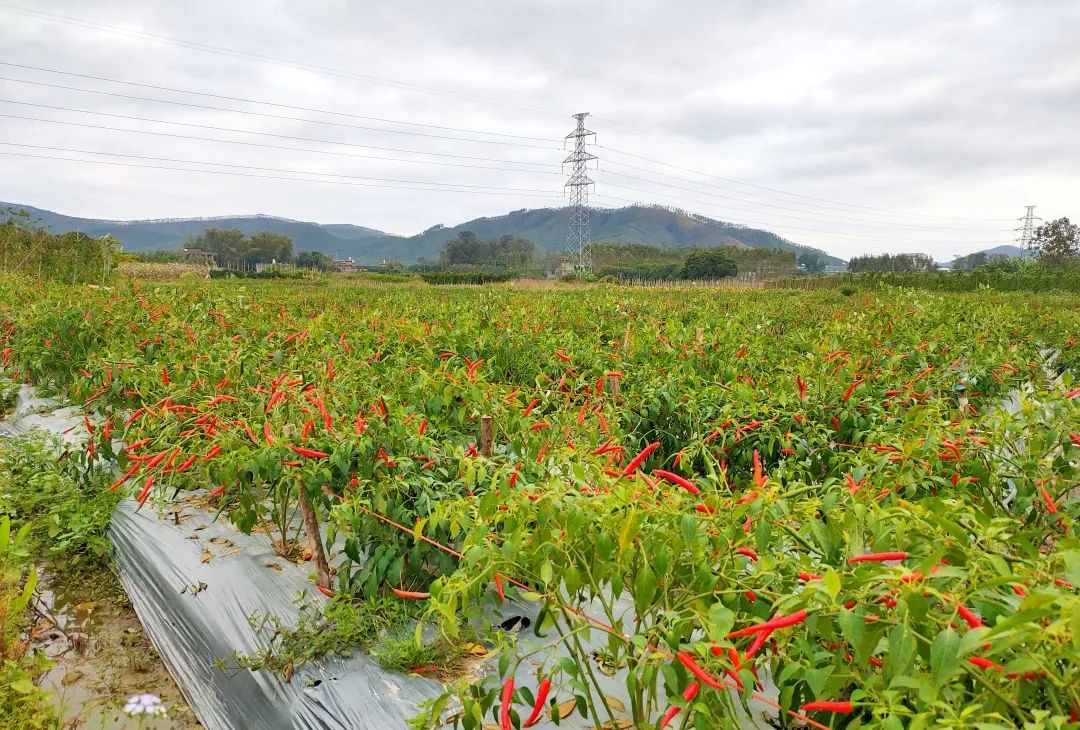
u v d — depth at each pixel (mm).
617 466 4141
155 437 5449
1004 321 10719
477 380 5496
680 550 2557
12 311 11406
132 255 44812
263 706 3783
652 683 2402
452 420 5730
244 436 4730
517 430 4969
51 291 13250
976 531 2197
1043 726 1602
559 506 2670
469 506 3215
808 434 5395
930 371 6875
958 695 1890
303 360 7246
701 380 6691
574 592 2629
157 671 4613
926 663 1989
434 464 4391
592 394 6500
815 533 2457
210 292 13383
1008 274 42969
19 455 7434
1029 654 1700
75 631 4988
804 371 6258
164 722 4125
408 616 3969
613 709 3246
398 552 4043
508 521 2770
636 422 6059
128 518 5754
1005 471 4203
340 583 4223
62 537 5840
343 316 13391
